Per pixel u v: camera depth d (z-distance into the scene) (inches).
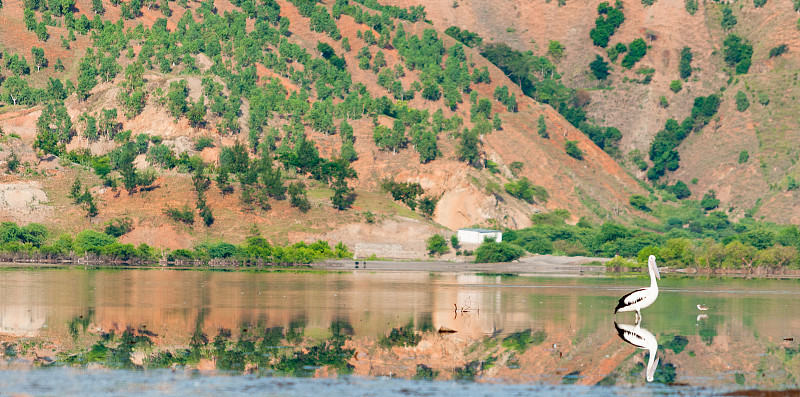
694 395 1503.4
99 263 6018.7
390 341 2069.4
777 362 1845.5
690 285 4562.0
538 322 2474.2
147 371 1643.7
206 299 3063.5
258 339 2074.3
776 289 4249.5
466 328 2319.1
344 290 3644.2
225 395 1437.0
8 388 1469.0
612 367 1760.6
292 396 1440.7
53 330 2182.6
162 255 6382.9
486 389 1526.8
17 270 4731.8
